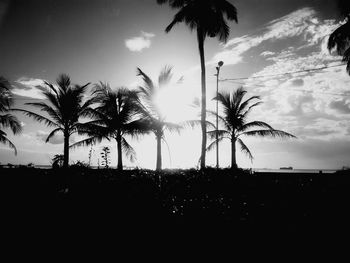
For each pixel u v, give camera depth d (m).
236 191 8.96
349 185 8.54
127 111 21.91
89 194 7.31
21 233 5.00
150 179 9.34
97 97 21.98
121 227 5.24
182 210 6.04
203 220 5.50
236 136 22.73
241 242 4.55
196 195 7.99
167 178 10.34
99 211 6.11
